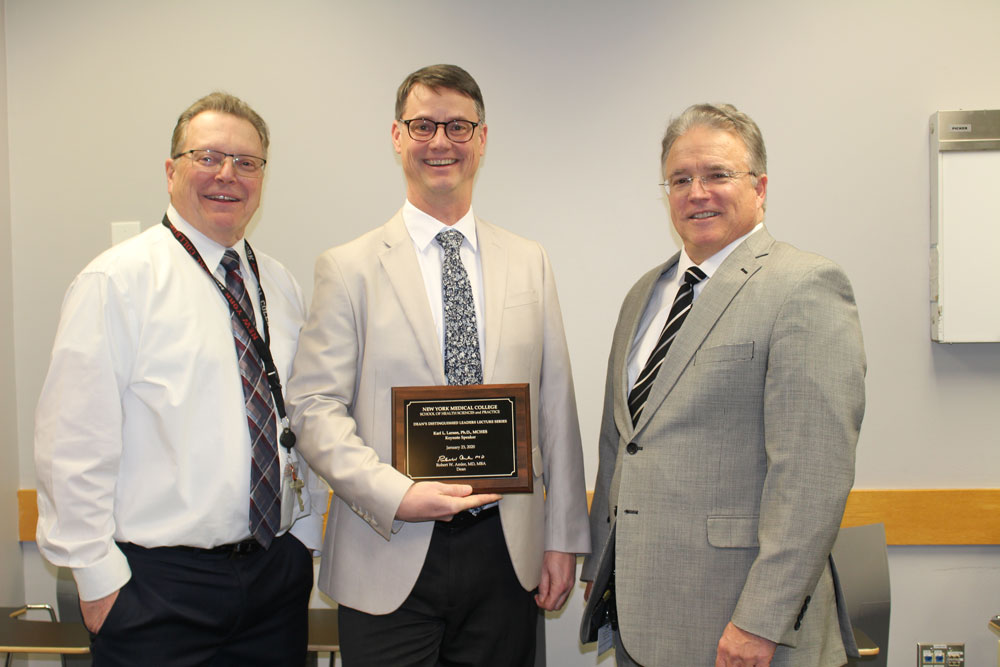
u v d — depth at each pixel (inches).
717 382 52.9
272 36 93.5
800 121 91.7
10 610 82.0
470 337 59.1
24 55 94.4
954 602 93.0
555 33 93.0
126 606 54.4
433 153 58.6
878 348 92.4
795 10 91.1
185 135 60.5
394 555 56.3
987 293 88.8
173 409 56.1
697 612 52.3
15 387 96.0
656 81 92.7
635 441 56.3
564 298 95.3
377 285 59.0
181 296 58.3
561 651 96.3
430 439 55.9
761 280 53.4
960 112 88.0
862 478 93.2
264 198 95.0
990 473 92.4
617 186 93.9
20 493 96.0
